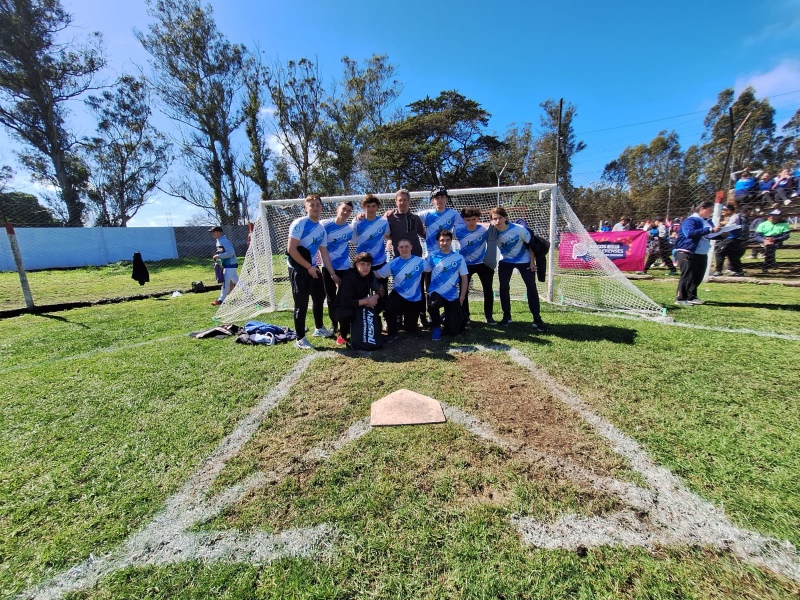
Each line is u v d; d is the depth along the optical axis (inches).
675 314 207.3
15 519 71.4
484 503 70.9
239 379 135.7
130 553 63.4
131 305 316.2
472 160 1381.6
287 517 69.4
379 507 70.4
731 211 319.6
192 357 161.5
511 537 63.1
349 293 166.1
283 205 259.9
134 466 86.9
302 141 1048.2
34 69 939.3
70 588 57.4
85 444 96.4
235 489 77.8
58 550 64.2
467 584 54.8
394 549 61.2
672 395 112.3
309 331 201.3
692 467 80.0
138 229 854.5
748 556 58.9
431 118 1259.8
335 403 114.3
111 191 1201.4
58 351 181.3
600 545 61.4
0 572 60.2
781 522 65.1
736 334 168.4
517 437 92.9
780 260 429.4
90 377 142.3
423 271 181.2
